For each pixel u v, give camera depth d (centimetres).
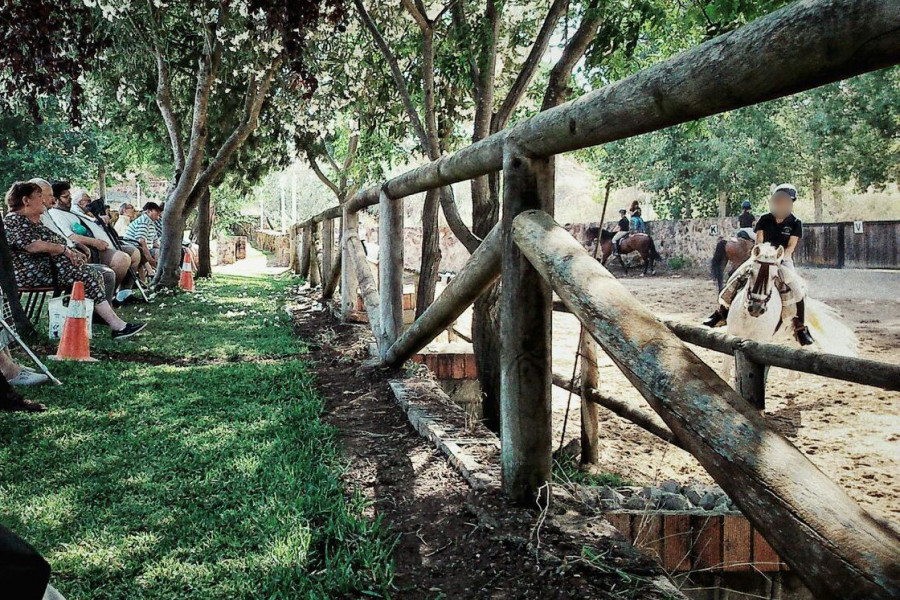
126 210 1355
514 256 223
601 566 184
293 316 779
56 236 597
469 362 659
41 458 283
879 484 498
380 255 468
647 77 154
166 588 179
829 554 91
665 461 515
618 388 712
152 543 205
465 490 248
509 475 229
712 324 666
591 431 495
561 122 196
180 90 1316
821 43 106
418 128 607
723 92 131
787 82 116
